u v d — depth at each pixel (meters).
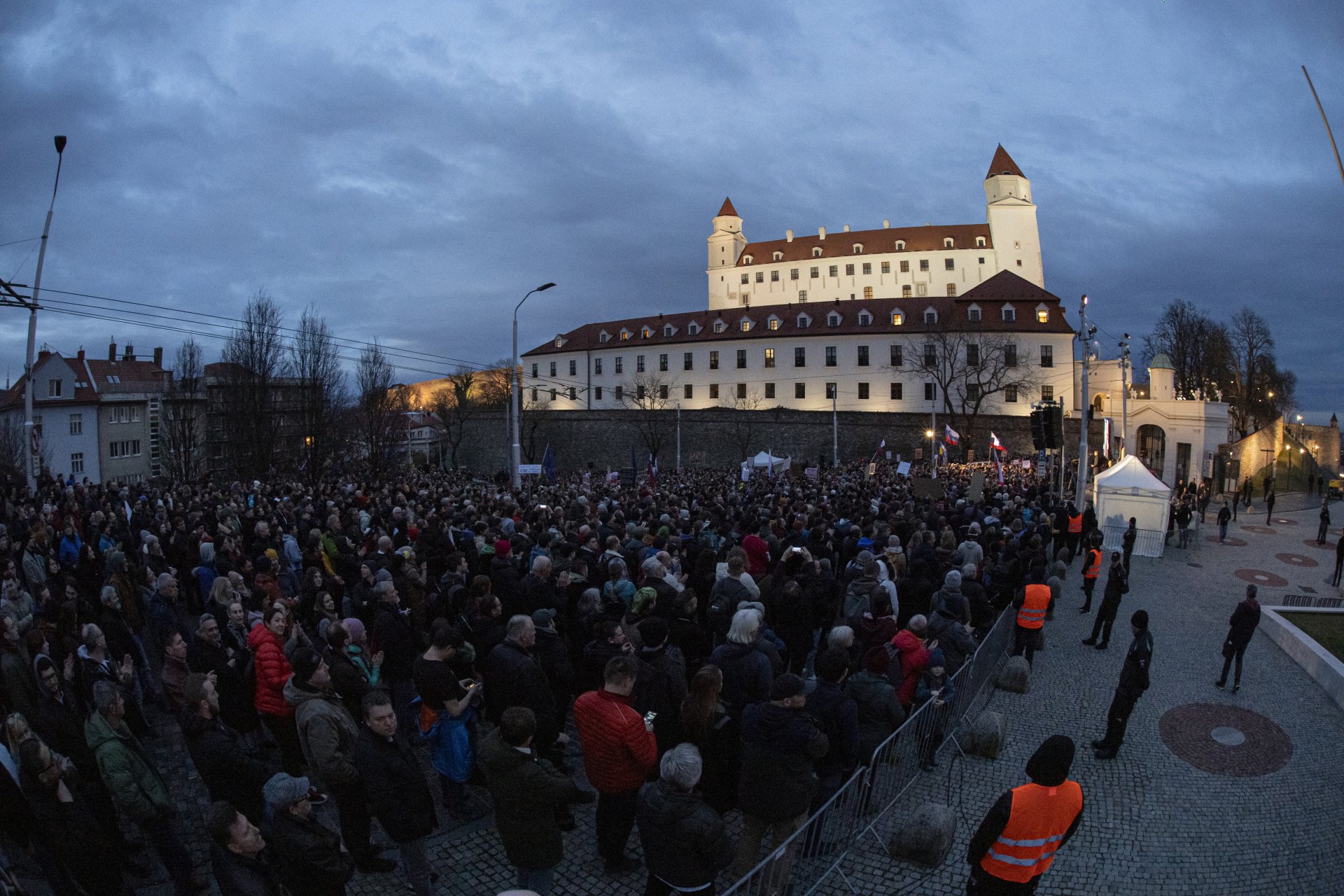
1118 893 6.59
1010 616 12.66
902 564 12.33
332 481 37.00
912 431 67.88
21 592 9.91
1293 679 11.98
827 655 6.66
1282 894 6.66
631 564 12.05
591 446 80.25
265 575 11.51
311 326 44.00
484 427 89.00
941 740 8.83
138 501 22.28
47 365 56.72
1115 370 66.88
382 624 8.73
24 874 6.52
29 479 20.97
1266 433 39.53
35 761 5.43
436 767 7.29
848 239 113.56
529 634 7.23
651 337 90.06
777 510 16.97
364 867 6.60
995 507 22.28
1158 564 21.28
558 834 5.68
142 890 6.56
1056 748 4.71
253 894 4.82
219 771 6.23
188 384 49.44
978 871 4.86
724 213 121.12
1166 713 10.52
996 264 105.38
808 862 6.43
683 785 5.09
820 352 79.44
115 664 8.73
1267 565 21.16
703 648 8.80
